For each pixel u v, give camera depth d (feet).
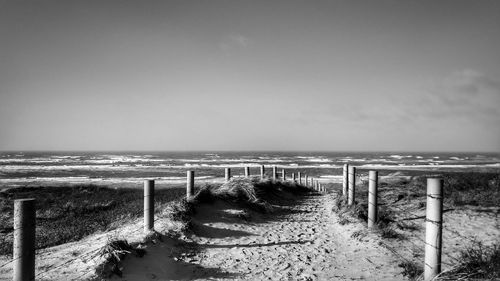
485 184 53.31
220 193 42.19
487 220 30.50
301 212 46.39
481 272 15.92
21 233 14.46
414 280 18.01
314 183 114.01
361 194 58.65
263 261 23.77
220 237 30.07
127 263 20.26
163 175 179.42
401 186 62.44
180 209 32.55
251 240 29.60
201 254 25.04
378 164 288.30
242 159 373.20
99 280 17.84
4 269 21.63
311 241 29.35
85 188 86.89
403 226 29.78
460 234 26.48
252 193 46.34
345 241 28.86
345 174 45.85
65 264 20.30
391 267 21.27
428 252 16.47
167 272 20.71
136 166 254.27
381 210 34.32
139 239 24.38
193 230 30.22
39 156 479.41
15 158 403.95
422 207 37.50
